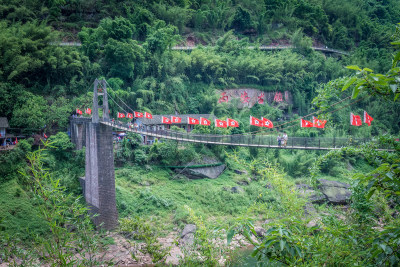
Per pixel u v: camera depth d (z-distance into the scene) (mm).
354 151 6793
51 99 43031
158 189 37438
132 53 47469
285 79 64438
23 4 53094
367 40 83188
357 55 72250
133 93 46281
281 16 80625
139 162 40438
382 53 73062
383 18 92375
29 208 29281
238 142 31062
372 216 6297
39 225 27766
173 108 50406
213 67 57531
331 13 88000
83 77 47344
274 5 80125
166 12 66000
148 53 52281
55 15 56781
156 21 60938
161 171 40469
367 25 84812
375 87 4113
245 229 4625
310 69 68500
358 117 23125
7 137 35562
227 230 4875
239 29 77688
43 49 43625
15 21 51094
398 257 3904
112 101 44812
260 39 76625
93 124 30609
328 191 34344
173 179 39969
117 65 47812
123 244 26328
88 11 60812
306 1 85000
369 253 4422
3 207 28641
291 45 75000
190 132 44312
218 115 54031
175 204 35250
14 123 36750
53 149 36688
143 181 38094
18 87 39156
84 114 42312
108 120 30797
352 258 4883
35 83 43531
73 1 59219
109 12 62219
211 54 58906
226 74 60094
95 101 30531
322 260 4840
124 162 40125
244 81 63250
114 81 45531
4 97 37344
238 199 37469
